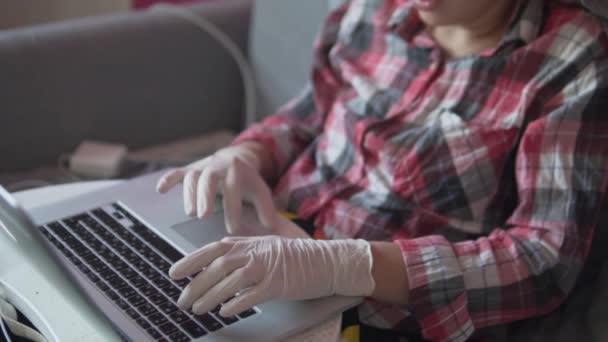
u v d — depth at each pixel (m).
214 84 1.62
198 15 1.59
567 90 1.04
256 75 1.63
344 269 0.92
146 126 1.55
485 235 1.10
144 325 0.83
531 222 1.03
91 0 1.93
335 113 1.25
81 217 1.03
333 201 1.18
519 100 1.07
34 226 0.69
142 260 0.94
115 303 0.86
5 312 0.93
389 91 1.20
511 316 1.01
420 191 1.11
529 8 1.10
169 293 0.88
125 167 1.44
